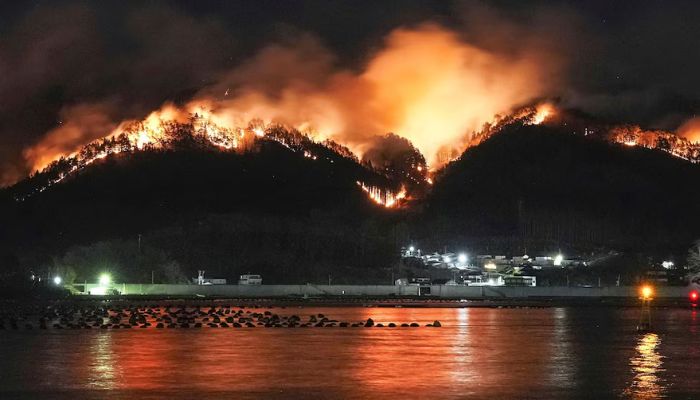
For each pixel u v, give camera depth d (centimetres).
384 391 6594
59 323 14100
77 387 6781
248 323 14125
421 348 9962
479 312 18700
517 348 10044
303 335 11831
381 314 17562
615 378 7362
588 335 12050
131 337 11456
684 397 6372
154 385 6875
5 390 6638
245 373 7612
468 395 6425
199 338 11306
